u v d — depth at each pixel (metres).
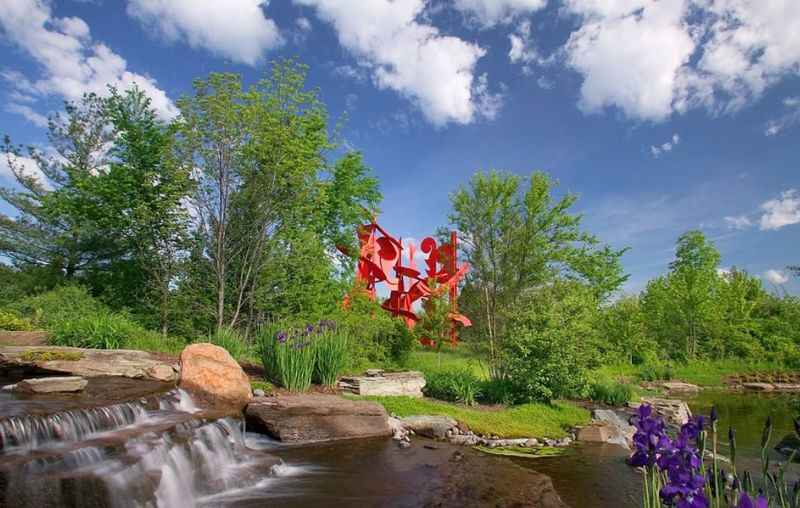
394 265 23.84
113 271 22.22
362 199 27.78
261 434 9.40
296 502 6.33
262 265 18.84
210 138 17.98
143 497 5.75
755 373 31.12
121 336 13.60
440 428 10.66
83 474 5.45
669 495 2.83
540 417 12.51
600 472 8.96
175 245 18.95
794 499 3.27
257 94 18.31
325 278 20.61
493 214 19.77
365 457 8.46
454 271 20.89
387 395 12.79
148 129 21.50
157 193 19.89
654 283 35.50
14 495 4.98
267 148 18.06
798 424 3.23
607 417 13.41
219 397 9.76
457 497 6.45
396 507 6.11
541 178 19.70
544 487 6.96
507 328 15.89
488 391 14.29
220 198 18.19
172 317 18.53
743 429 14.82
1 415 6.16
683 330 34.72
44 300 17.53
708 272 36.56
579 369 13.59
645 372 28.47
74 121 24.16
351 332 18.16
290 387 11.58
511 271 19.66
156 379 10.41
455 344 22.11
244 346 15.18
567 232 19.81
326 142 22.02
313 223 22.50
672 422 14.89
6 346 11.55
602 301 25.11
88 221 21.56
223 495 6.60
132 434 6.75
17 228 22.25
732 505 3.08
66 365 10.47
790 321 37.94
